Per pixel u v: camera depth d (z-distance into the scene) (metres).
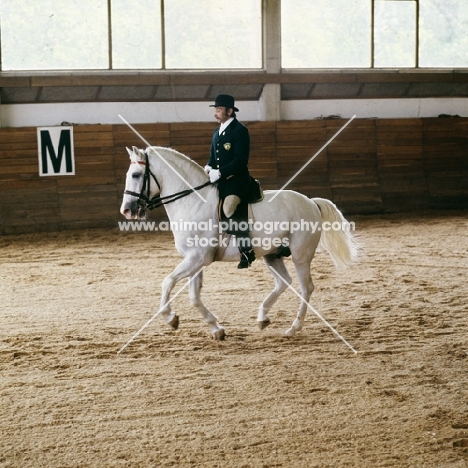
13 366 6.71
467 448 4.97
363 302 9.14
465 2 18.34
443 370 6.59
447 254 12.46
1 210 15.41
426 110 18.80
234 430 5.25
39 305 9.16
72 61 15.92
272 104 17.34
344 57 17.73
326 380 6.31
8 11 15.38
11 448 4.96
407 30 18.05
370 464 4.73
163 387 6.13
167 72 16.38
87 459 4.79
